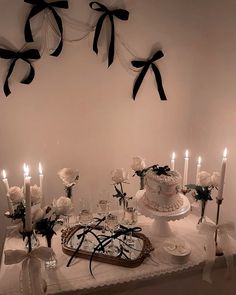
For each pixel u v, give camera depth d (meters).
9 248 1.29
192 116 1.74
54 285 1.11
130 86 1.60
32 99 1.49
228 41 1.67
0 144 1.52
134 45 1.55
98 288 1.12
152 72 1.61
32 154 1.57
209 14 1.60
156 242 1.35
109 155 1.68
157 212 1.28
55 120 1.55
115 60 1.54
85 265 1.21
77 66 1.50
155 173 1.31
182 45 1.61
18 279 1.14
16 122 1.51
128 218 1.40
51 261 1.19
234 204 1.92
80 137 1.61
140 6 1.50
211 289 1.31
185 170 1.51
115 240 1.34
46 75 1.47
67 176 1.33
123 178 1.40
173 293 1.25
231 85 1.74
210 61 1.67
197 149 1.81
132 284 1.16
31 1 1.34
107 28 1.49
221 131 1.81
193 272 1.24
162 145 1.75
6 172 1.57
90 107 1.58
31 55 1.41
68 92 1.53
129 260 1.19
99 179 1.71
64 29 1.44
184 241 1.34
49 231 1.12
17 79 1.44
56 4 1.38
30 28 1.38
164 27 1.56
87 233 1.38
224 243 1.28
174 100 1.69
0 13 1.35
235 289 1.34
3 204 1.60
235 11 1.62
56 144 1.59
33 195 1.16
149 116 1.68
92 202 1.71
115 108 1.62
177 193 1.31
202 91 1.71
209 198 1.37
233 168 1.86
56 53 1.44
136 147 1.71
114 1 1.46
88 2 1.43
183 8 1.56
